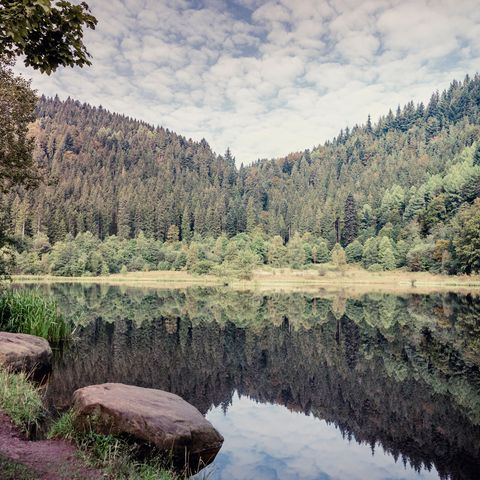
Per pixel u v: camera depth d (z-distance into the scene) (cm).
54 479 475
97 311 2902
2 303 1592
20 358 1034
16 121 1498
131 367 1282
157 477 536
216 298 4566
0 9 419
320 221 13288
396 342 1752
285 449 729
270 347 1683
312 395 1059
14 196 11319
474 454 702
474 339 1788
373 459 686
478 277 7306
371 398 1024
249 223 14388
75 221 12638
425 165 17025
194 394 1055
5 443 571
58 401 888
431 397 1011
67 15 477
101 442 591
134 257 10200
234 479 606
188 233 13500
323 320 2544
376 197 14425
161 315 2756
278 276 9088
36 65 508
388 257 9406
